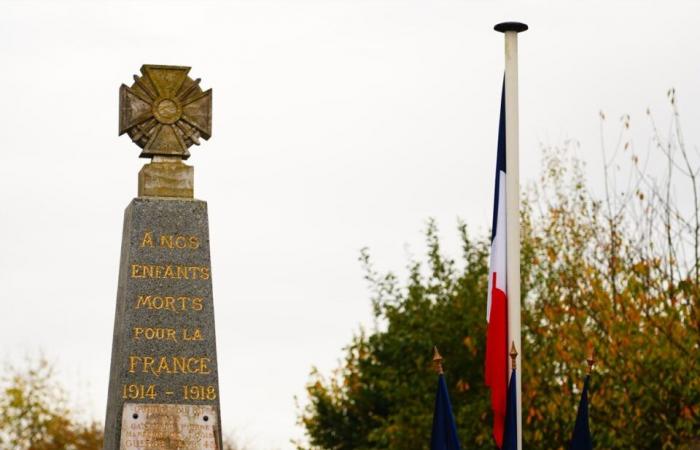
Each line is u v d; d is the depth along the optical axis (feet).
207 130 77.46
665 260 110.11
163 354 74.90
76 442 188.44
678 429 110.32
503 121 77.71
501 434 75.72
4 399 185.68
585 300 114.21
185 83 77.66
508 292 76.54
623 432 111.04
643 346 107.96
